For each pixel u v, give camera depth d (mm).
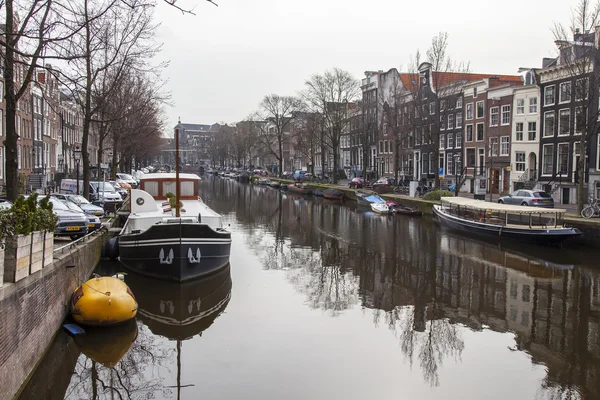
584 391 8945
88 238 15539
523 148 36094
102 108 20641
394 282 16297
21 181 25594
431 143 35531
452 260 19500
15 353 7191
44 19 10039
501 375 9570
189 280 14875
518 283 16156
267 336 11352
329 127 55375
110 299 10297
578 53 24359
